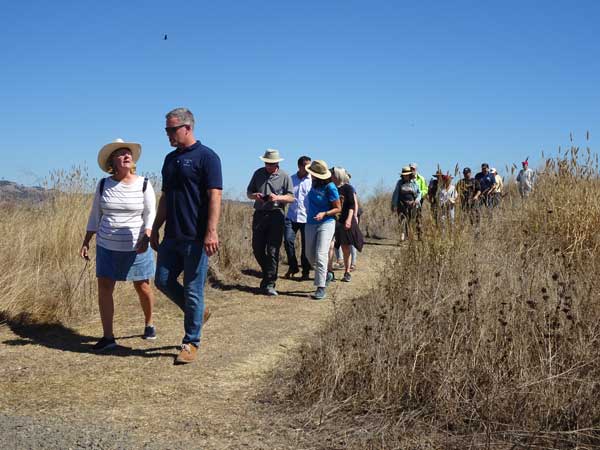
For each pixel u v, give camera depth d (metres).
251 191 9.42
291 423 4.40
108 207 6.23
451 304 5.73
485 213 9.73
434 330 5.30
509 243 8.88
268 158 9.35
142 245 6.32
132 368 5.69
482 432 4.19
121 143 6.21
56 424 4.37
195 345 5.92
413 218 8.59
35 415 4.52
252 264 11.54
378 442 4.06
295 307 8.45
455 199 8.78
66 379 5.35
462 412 4.37
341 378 4.83
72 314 7.46
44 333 6.79
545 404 4.29
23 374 5.45
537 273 6.84
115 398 4.91
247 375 5.52
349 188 10.29
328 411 4.52
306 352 5.44
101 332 6.95
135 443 4.09
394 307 6.01
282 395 4.91
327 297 9.12
